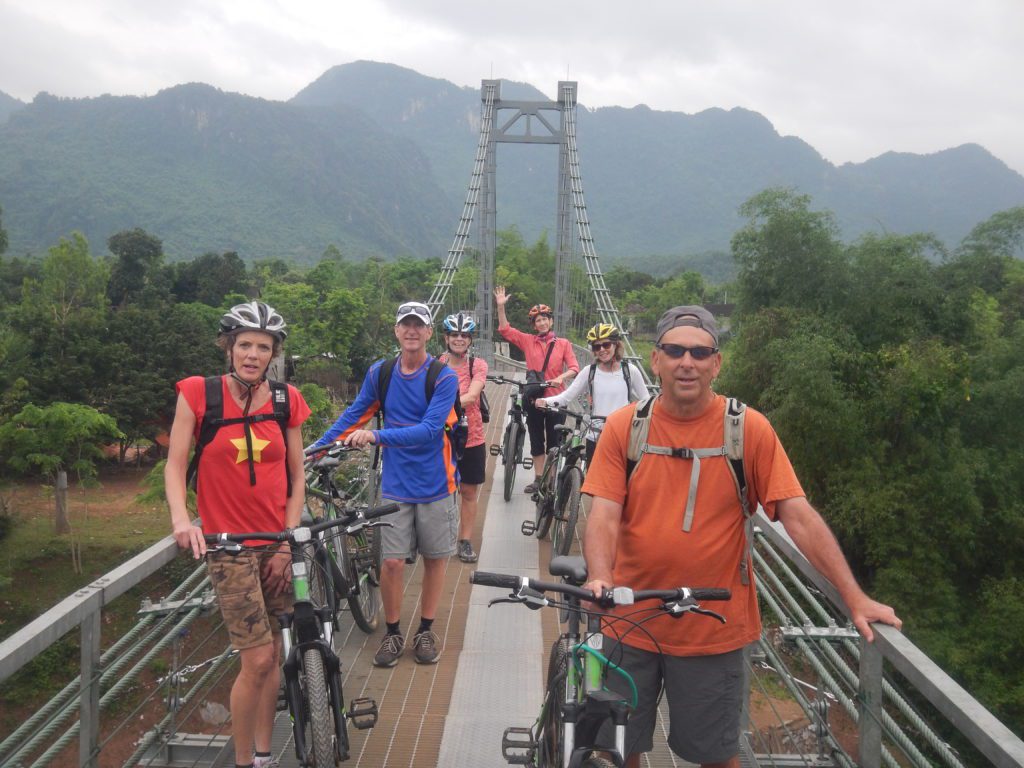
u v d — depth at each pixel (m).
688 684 2.44
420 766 3.53
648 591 2.12
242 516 3.05
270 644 2.99
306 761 2.67
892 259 20.67
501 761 3.56
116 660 2.77
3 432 24.52
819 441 17.86
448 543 4.41
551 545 6.95
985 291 22.95
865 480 17.42
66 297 43.81
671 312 2.47
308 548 3.15
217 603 3.33
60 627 2.21
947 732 10.31
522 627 5.08
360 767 3.51
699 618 2.41
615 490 2.48
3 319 37.22
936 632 16.17
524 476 9.69
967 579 18.02
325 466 4.34
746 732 3.52
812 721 3.25
